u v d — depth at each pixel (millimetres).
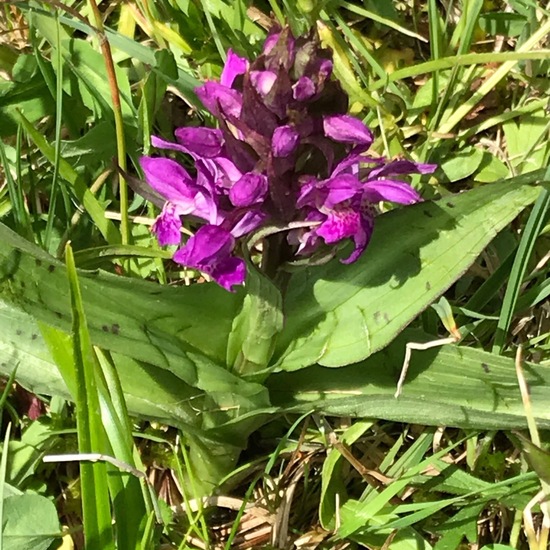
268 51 102
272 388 145
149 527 119
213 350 136
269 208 107
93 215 155
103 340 118
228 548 131
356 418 159
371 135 101
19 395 162
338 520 145
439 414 133
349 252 131
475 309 164
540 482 135
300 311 135
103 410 124
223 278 105
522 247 145
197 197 111
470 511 141
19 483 144
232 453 145
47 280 115
